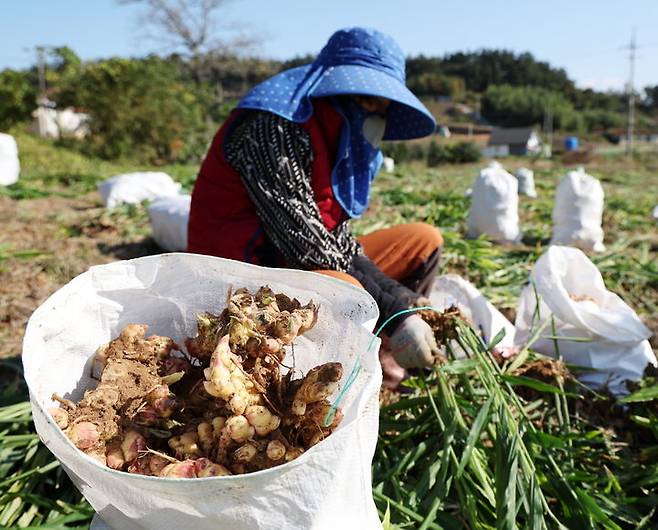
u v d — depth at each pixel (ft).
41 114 99.25
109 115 71.61
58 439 3.95
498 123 260.21
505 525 5.73
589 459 7.27
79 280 4.97
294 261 7.29
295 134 7.20
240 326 4.63
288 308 5.03
